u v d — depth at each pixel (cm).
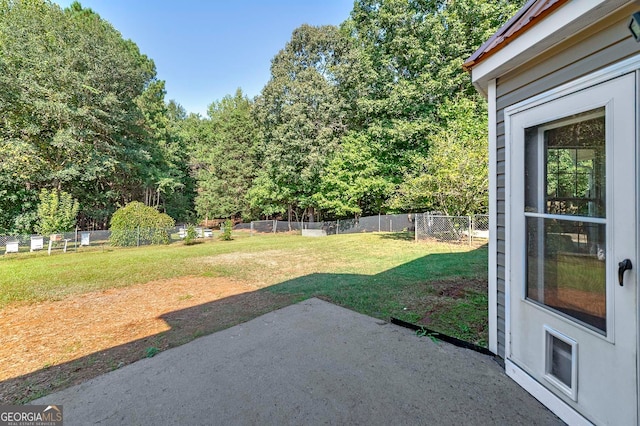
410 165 1304
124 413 183
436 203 1055
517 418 168
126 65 1689
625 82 138
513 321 210
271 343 277
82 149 1504
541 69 189
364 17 1492
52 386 224
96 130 1627
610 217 144
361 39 1527
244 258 846
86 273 674
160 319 376
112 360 264
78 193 1672
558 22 162
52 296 498
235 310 392
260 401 189
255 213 2281
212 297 470
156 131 2152
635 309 132
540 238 189
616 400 139
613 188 143
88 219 1861
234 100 2645
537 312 188
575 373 161
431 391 195
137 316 392
